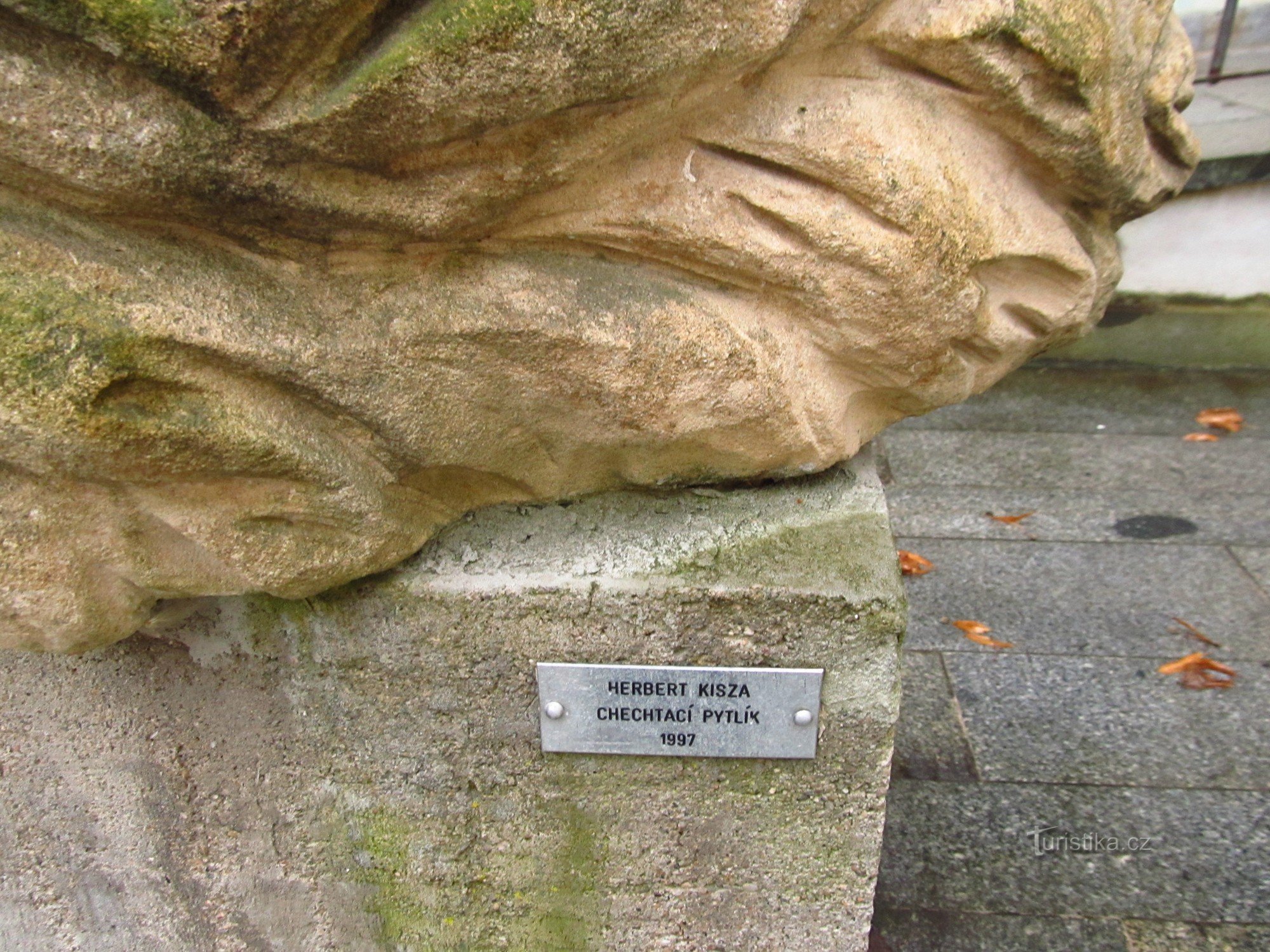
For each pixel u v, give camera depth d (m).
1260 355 3.18
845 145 0.81
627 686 1.03
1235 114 3.22
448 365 0.84
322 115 0.66
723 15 0.69
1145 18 0.93
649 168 0.82
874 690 1.01
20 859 1.25
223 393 0.77
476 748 1.09
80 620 0.85
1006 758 1.64
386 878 1.19
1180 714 1.72
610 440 0.94
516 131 0.72
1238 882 1.40
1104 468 2.60
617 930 1.19
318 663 1.05
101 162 0.67
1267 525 2.29
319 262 0.81
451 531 1.04
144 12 0.60
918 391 1.01
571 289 0.85
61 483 0.78
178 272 0.75
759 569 0.99
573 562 1.00
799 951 1.18
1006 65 0.83
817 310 0.90
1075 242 1.00
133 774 1.16
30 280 0.70
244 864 1.20
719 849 1.12
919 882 1.42
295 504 0.85
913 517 2.39
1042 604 2.04
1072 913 1.36
